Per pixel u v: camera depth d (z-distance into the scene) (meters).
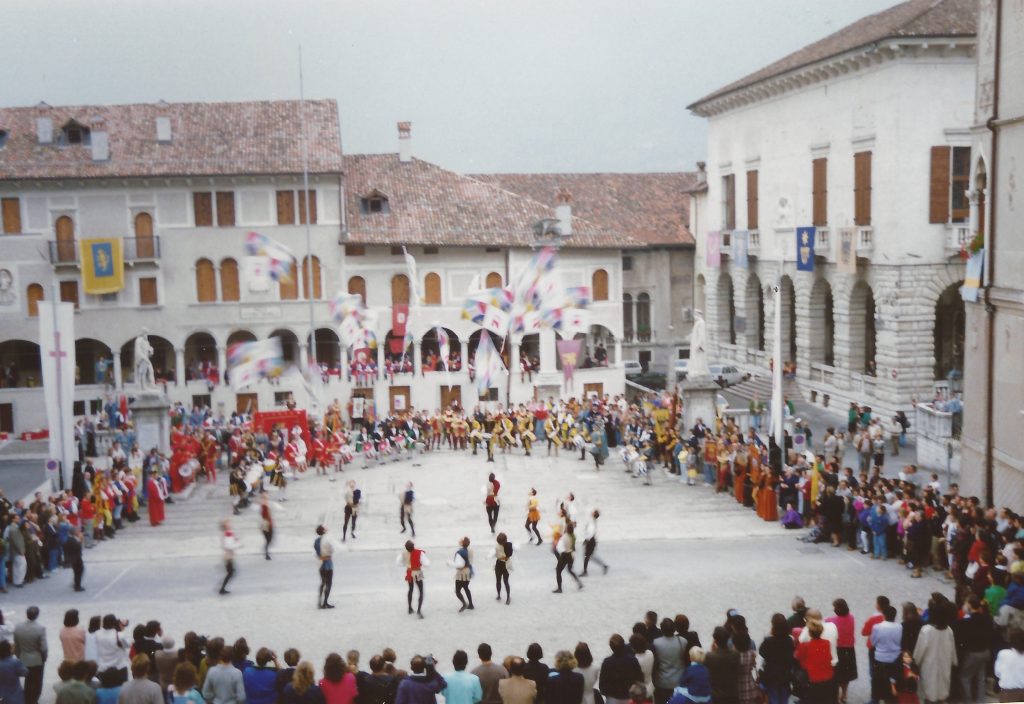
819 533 32.78
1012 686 16.62
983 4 34.56
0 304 64.00
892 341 51.69
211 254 65.00
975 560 24.94
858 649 23.19
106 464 46.12
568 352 61.53
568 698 15.84
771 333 65.88
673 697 16.16
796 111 60.84
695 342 47.75
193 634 18.06
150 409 46.41
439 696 21.59
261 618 26.53
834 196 56.69
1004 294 32.53
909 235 50.94
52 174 62.94
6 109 66.50
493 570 30.58
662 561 30.94
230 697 16.55
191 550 33.66
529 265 63.22
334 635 25.08
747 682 16.27
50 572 31.17
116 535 35.84
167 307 65.06
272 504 36.47
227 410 65.50
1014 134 32.22
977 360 34.78
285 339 67.38
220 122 67.25
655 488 41.41
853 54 52.28
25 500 44.75
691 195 82.88
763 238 66.12
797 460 36.41
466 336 67.62
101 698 16.33
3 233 63.75
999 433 33.34
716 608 26.19
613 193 86.25
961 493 36.25
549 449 49.44
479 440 50.56
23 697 19.02
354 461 49.47
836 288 57.19
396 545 33.78
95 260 63.03
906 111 50.47
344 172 66.00
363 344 64.88
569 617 25.92
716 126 73.00
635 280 82.56
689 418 47.62
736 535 33.97
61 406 38.56
